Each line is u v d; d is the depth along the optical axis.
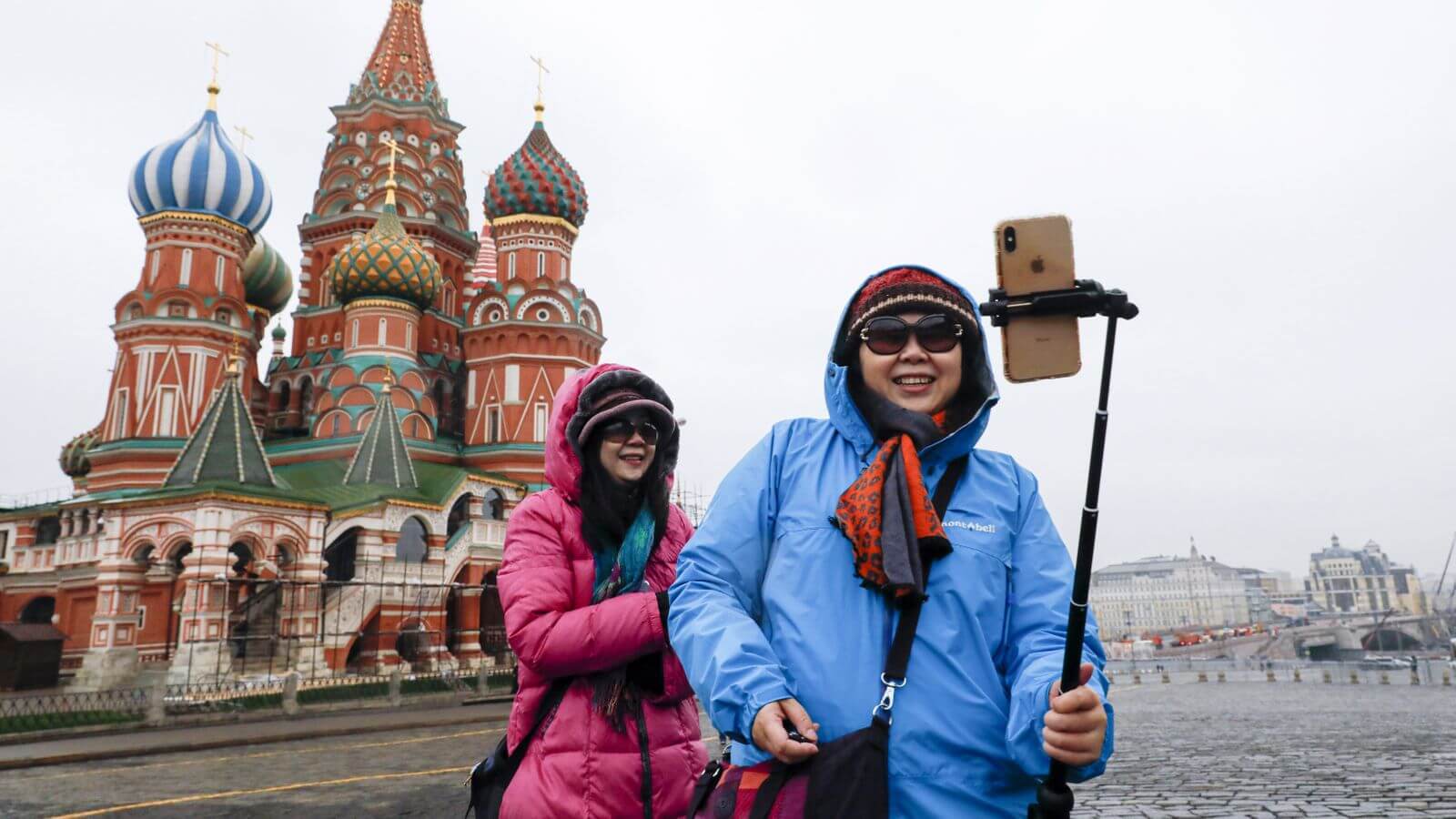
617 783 3.19
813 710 2.15
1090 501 1.95
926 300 2.52
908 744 2.07
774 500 2.53
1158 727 18.17
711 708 2.18
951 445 2.43
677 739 3.37
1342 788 9.80
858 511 2.25
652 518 3.54
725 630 2.22
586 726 3.24
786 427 2.68
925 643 2.17
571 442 3.50
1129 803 9.23
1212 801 9.22
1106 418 1.98
